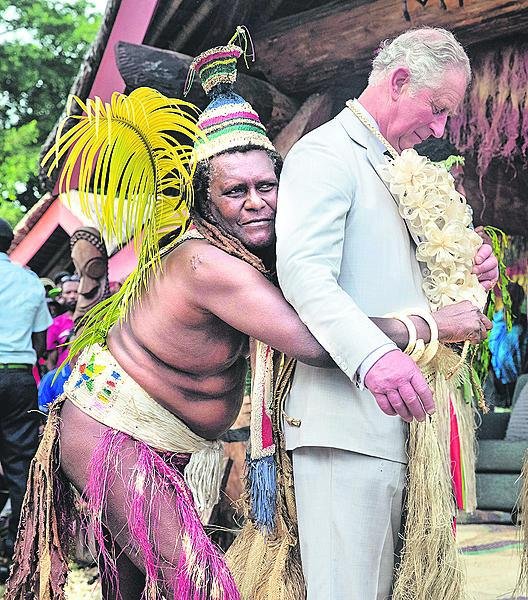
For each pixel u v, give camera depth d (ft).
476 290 6.84
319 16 15.10
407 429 6.81
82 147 6.86
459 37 14.06
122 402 7.12
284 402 7.01
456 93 6.70
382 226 6.69
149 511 6.88
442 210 6.77
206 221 6.95
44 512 7.23
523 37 14.82
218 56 7.13
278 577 7.06
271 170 6.90
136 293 7.28
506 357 23.93
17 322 15.51
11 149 64.69
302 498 6.83
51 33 75.61
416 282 6.88
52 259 29.94
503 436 20.42
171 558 6.86
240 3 15.24
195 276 6.73
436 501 6.70
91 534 7.54
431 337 6.34
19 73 72.59
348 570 6.60
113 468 6.94
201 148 6.90
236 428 15.07
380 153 6.86
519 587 9.34
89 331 7.61
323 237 6.31
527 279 23.63
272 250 7.06
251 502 7.29
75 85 16.48
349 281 6.66
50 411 7.43
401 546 6.98
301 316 6.23
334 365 6.42
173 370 7.11
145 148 7.15
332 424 6.61
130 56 14.34
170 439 7.22
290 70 15.65
